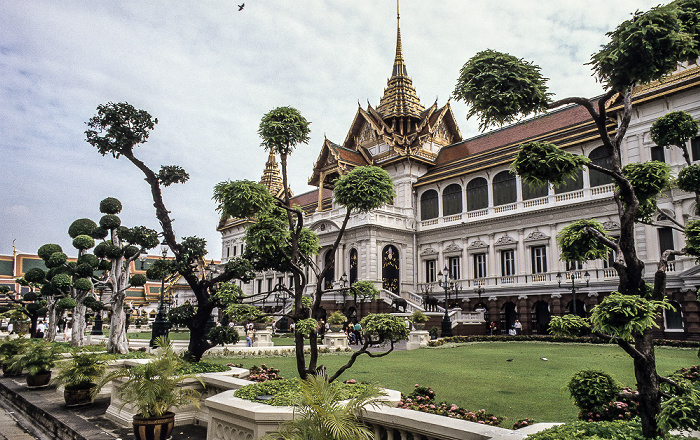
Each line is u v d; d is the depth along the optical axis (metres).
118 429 10.62
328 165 56.66
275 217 10.45
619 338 5.78
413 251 51.75
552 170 6.82
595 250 7.47
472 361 20.31
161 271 14.31
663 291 6.27
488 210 46.22
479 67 7.29
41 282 32.12
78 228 31.11
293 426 6.16
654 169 8.04
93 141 14.84
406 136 57.22
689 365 17.84
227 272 13.96
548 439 5.38
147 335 44.94
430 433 6.21
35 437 11.95
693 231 8.70
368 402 6.44
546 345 30.09
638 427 6.14
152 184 14.89
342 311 46.56
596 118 6.72
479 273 46.75
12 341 20.25
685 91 32.78
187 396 9.79
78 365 13.02
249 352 25.72
